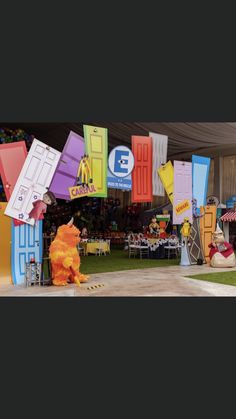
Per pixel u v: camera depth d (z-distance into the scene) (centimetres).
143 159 996
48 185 807
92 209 2050
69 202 1986
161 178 1034
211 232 1170
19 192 777
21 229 788
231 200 1585
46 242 1084
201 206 1141
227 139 1428
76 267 784
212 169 1731
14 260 776
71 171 847
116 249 1686
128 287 740
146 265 1093
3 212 777
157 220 1593
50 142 1538
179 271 968
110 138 1411
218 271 967
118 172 945
